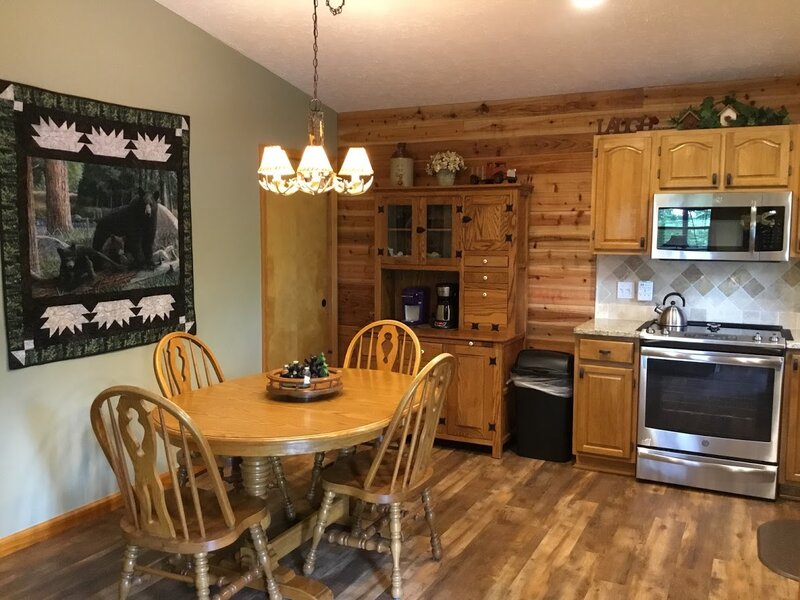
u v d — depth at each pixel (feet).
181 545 7.43
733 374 12.07
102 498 11.55
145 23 11.83
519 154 15.49
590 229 14.29
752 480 12.09
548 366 13.99
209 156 13.41
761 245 12.23
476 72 14.20
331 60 14.10
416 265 15.71
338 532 9.41
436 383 8.75
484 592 8.92
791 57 12.39
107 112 11.18
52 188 10.39
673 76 13.57
